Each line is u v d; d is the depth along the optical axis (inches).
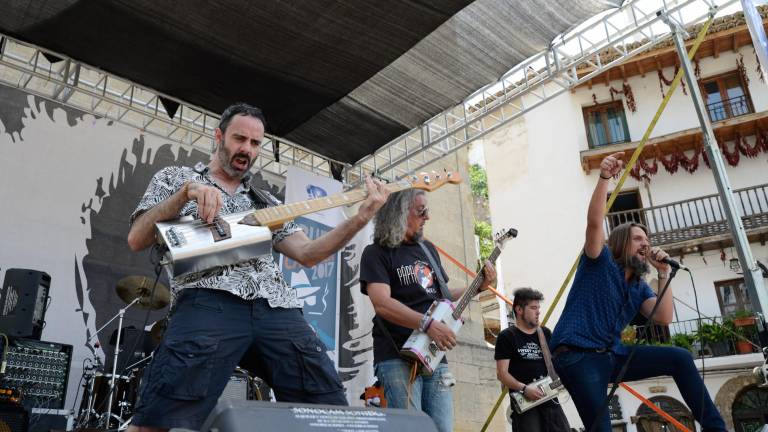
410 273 123.5
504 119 237.8
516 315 176.9
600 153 705.0
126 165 241.3
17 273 186.7
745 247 150.9
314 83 208.1
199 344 67.5
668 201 688.4
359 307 261.9
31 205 216.7
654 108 710.5
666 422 585.6
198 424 65.7
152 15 176.6
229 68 199.8
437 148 247.0
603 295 109.4
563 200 723.4
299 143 244.1
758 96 675.4
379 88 218.2
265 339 72.8
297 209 80.5
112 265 229.0
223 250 73.1
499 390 386.6
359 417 40.4
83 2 170.2
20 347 175.5
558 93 221.0
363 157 253.8
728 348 611.2
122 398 184.4
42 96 200.7
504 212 755.4
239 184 86.6
